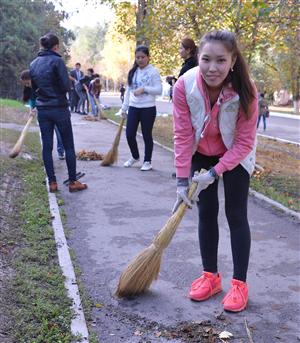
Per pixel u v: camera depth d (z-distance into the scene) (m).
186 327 3.46
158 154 10.13
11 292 3.76
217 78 3.29
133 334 3.40
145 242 5.12
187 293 4.01
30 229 5.20
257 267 4.54
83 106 19.77
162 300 3.89
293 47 11.78
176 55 14.60
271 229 5.60
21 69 36.91
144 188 7.27
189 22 11.98
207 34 3.31
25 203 6.09
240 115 3.45
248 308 3.78
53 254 4.62
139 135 13.34
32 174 7.75
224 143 3.58
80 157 9.38
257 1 7.68
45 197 6.52
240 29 10.39
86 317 3.57
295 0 8.83
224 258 4.71
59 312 3.53
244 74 3.36
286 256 4.80
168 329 3.48
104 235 5.30
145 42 14.28
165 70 15.51
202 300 3.87
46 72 6.59
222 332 3.40
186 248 4.94
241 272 3.78
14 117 16.28
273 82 37.62
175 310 3.74
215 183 3.81
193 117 3.57
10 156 7.85
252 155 3.63
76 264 4.50
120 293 3.88
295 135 19.72
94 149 10.64
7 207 5.85
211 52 3.25
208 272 3.96
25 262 4.38
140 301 3.87
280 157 12.42
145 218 5.90
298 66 22.47
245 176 3.64
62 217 5.80
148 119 8.24
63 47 44.28
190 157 3.65
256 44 11.00
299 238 5.32
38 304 3.59
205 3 10.80
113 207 6.31
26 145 10.27
